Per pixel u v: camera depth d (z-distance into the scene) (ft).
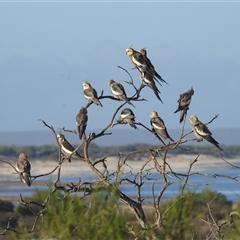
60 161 46.96
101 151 564.30
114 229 34.17
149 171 46.83
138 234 37.24
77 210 34.73
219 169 347.77
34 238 35.58
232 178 46.93
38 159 486.79
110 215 34.40
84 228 34.17
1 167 399.24
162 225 38.47
